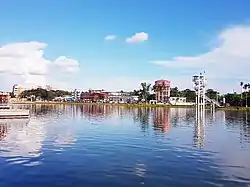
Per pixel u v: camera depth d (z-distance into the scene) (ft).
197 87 561.43
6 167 81.30
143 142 130.41
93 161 90.17
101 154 101.71
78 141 132.26
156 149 112.57
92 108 570.87
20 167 81.56
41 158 93.71
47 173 75.56
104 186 65.36
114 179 70.90
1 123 223.30
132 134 160.45
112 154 101.91
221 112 453.17
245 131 181.78
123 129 187.42
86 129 186.09
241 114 392.68
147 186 65.77
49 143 125.39
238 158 96.32
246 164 87.71
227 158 96.22
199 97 562.25
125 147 116.57
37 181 68.59
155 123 236.22
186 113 405.39
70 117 304.50
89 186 65.26
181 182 69.00
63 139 138.51
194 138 145.69
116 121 255.29
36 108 545.03
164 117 313.94
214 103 565.12
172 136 152.66
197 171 79.00
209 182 69.15
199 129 191.72
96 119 278.46
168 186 65.92
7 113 270.46
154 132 171.01
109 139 139.74
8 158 92.94
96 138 143.13
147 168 81.92
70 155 99.35
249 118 309.22
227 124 234.38
